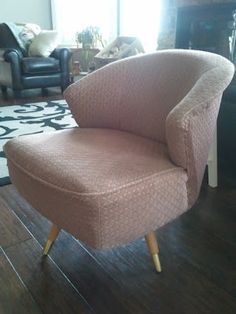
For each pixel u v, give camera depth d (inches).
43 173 34.3
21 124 106.6
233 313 36.1
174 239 49.3
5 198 61.5
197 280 41.0
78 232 32.0
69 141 41.8
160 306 37.1
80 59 173.8
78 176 32.0
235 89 57.6
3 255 45.7
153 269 42.9
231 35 77.5
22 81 146.1
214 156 62.4
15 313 36.4
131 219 31.9
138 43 99.7
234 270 42.8
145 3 154.5
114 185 30.7
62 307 37.1
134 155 37.9
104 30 185.6
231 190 64.1
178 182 35.2
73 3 194.9
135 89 47.8
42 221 54.1
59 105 135.2
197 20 87.8
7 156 41.8
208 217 55.1
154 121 45.4
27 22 189.6
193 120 33.6
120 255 45.8
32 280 41.1
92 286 40.1
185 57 44.3
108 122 50.4
